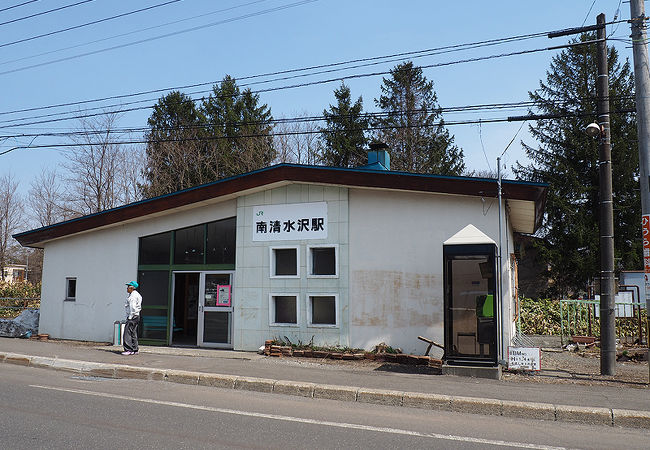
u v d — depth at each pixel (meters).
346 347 12.56
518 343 14.55
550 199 30.30
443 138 38.59
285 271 13.68
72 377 10.49
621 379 10.08
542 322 18.95
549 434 6.68
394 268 12.41
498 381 9.70
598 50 11.26
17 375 10.47
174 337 16.23
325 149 40.47
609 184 10.92
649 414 7.22
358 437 6.25
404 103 38.69
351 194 13.02
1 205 51.25
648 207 9.88
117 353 13.09
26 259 61.75
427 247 12.20
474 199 11.93
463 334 10.49
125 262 15.61
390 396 8.40
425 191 12.01
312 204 13.36
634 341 15.85
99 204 37.22
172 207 14.57
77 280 16.28
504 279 11.50
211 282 14.59
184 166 37.62
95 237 16.19
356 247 12.80
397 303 12.29
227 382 9.66
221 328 14.32
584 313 18.41
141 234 15.48
